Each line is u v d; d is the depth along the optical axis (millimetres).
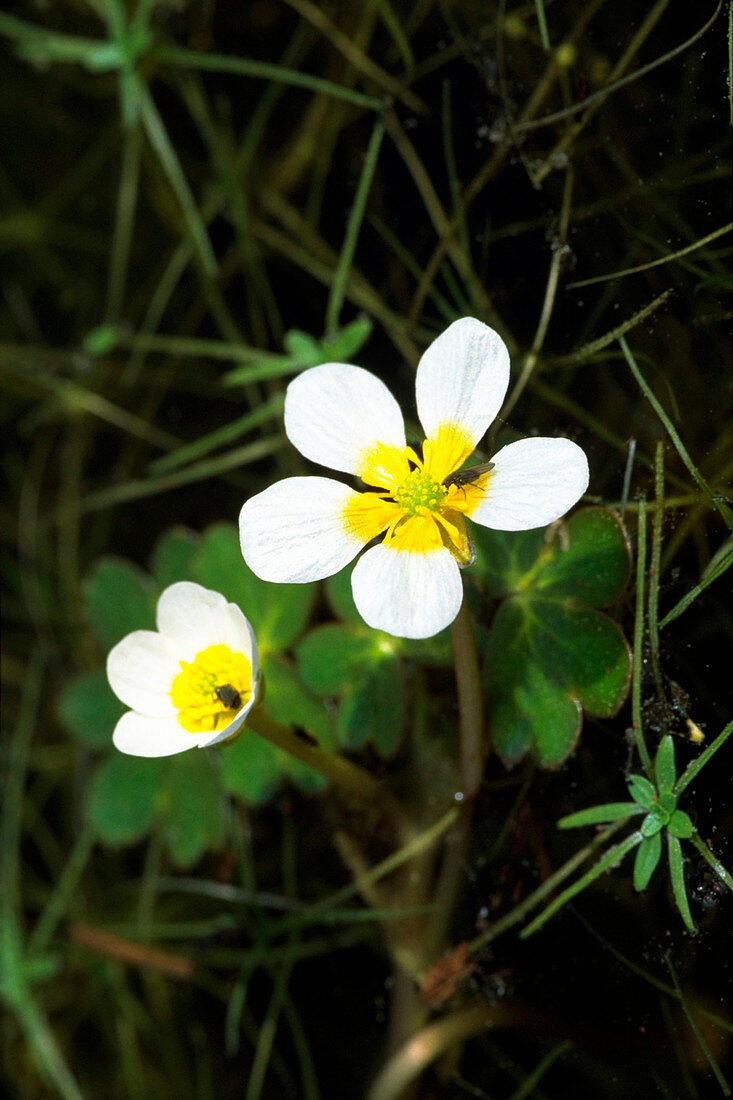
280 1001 210
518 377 194
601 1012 185
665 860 179
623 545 180
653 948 181
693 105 183
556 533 183
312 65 218
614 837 182
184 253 230
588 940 185
